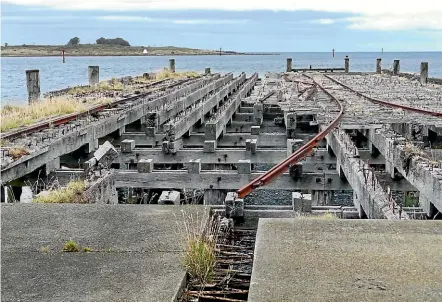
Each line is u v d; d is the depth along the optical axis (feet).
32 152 36.91
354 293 12.12
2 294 13.15
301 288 12.37
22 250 15.98
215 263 15.81
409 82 116.78
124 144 50.29
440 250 14.55
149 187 39.96
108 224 18.10
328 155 47.19
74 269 14.57
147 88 95.09
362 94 81.25
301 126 67.21
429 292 12.15
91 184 27.96
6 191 33.32
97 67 98.99
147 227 17.67
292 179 40.50
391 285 12.50
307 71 186.60
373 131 47.37
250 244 20.33
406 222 16.93
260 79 163.84
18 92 145.07
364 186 30.25
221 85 116.98
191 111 64.90
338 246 14.87
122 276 14.08
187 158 50.03
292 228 16.38
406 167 35.01
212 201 39.73
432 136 59.00
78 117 53.52
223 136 63.00
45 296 13.04
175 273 14.24
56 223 18.34
